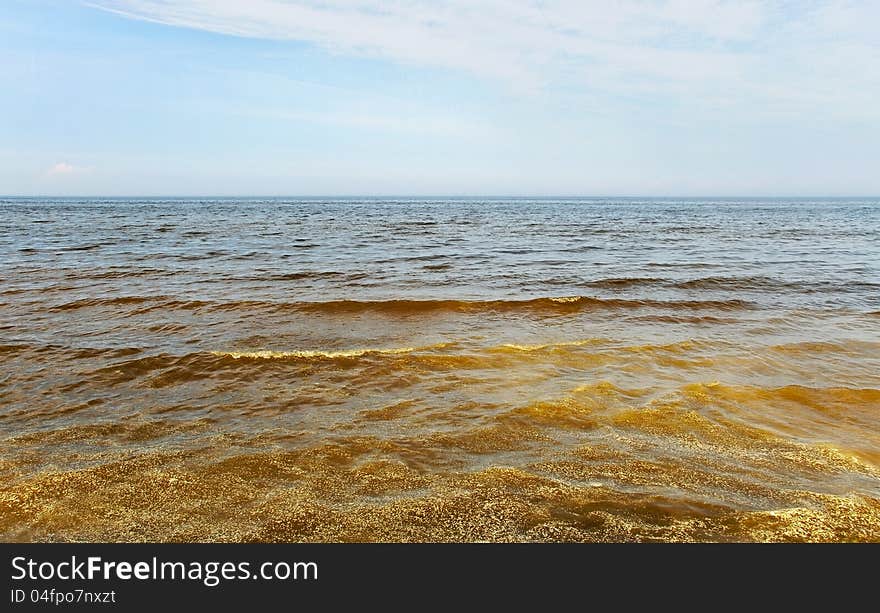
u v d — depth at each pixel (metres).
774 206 120.62
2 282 14.59
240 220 49.69
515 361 8.13
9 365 7.68
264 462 4.93
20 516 4.04
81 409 6.22
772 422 5.95
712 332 10.14
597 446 5.32
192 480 4.59
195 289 14.08
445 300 12.56
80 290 13.55
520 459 5.04
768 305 12.81
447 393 6.80
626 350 8.74
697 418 6.01
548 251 24.86
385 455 5.10
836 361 8.34
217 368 7.73
